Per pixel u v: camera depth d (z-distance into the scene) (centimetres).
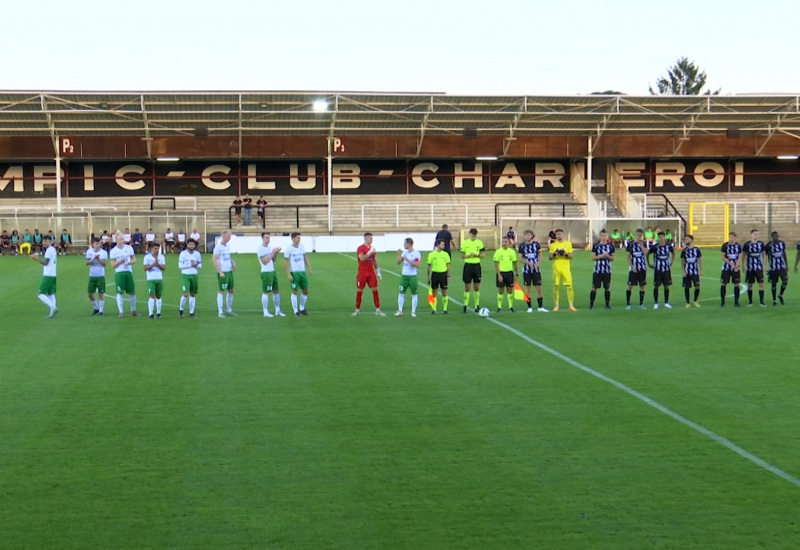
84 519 640
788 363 1224
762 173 5303
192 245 1772
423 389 1062
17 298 2134
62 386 1088
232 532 615
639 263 1906
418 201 5091
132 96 4188
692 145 4881
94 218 4359
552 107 4538
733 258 1933
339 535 609
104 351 1352
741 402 985
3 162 4822
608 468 748
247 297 2139
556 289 1878
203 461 773
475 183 5144
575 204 4988
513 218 4488
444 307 1830
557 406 970
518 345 1392
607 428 875
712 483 709
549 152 4816
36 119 4331
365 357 1288
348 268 2981
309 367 1209
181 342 1437
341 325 1634
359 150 4719
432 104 4400
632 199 4772
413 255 1752
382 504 667
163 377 1142
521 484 710
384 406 973
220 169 5003
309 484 711
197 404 988
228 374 1161
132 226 4394
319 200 5034
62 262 3494
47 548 591
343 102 4341
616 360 1254
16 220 4300
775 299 1972
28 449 811
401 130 4662
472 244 1836
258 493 691
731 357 1274
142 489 701
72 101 4194
